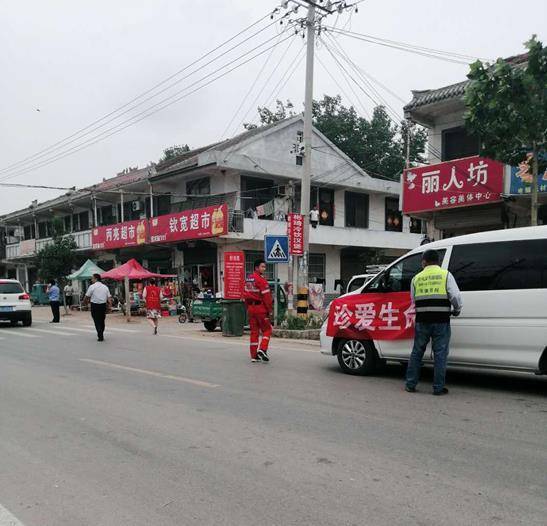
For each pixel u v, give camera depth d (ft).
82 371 28.25
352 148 116.16
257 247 78.64
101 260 104.88
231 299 47.21
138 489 12.57
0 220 131.64
